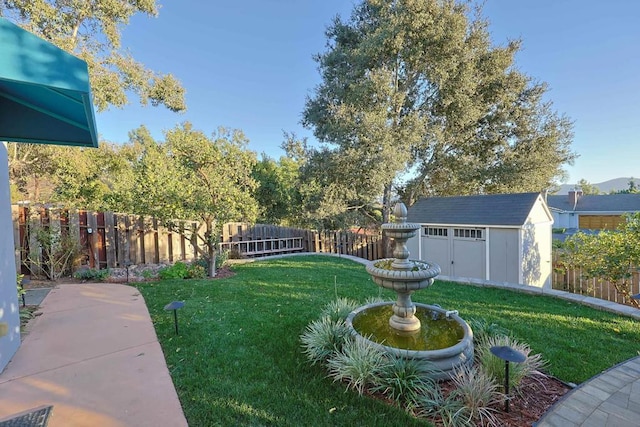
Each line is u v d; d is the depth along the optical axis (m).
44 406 2.29
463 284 7.00
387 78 11.47
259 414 2.25
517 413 2.36
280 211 17.69
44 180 12.11
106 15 9.31
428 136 12.42
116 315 4.30
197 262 7.94
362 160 11.79
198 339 3.51
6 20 1.55
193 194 6.89
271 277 7.09
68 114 2.84
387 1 11.71
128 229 8.72
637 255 6.16
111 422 2.12
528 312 4.80
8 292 3.05
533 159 12.48
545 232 9.56
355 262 9.95
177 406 2.31
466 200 10.69
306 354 3.19
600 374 2.95
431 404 2.34
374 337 3.28
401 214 3.40
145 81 10.66
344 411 2.32
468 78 11.64
